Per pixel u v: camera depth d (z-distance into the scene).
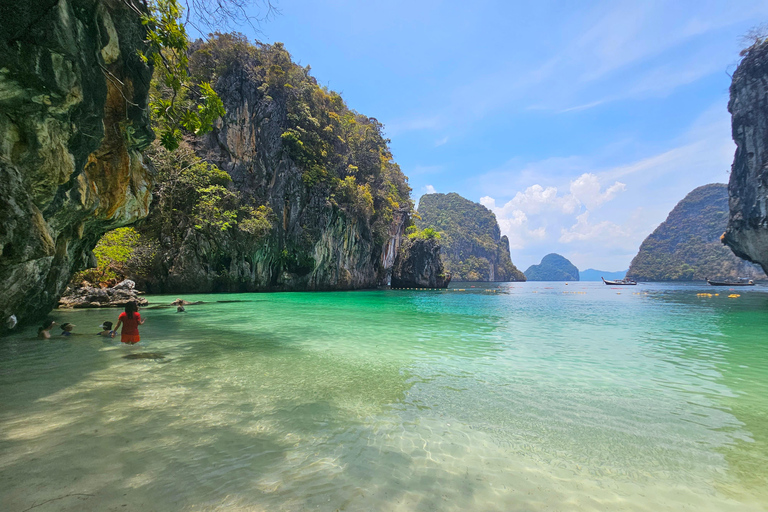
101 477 2.56
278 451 3.08
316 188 35.44
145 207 9.89
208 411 3.93
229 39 32.69
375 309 17.50
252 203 31.78
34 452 2.89
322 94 38.94
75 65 5.16
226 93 31.80
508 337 9.59
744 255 34.75
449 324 12.22
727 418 4.07
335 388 4.92
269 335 9.30
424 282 49.31
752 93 31.52
